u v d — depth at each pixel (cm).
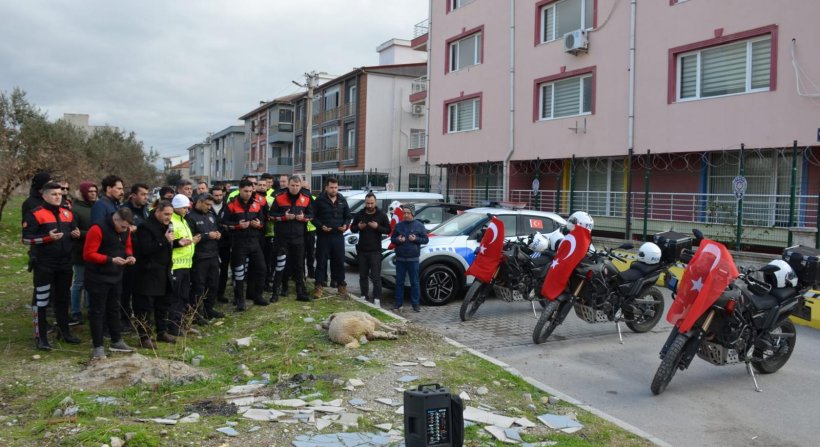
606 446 469
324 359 664
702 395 629
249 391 565
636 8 1700
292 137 5456
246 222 905
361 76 3819
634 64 1706
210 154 9094
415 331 802
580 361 742
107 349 696
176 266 773
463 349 738
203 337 786
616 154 1769
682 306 627
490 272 923
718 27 1499
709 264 613
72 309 824
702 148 1544
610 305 816
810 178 1383
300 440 445
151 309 741
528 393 592
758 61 1435
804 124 1334
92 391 552
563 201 2036
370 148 3794
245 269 970
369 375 611
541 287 892
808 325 965
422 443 370
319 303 963
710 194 1509
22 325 817
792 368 729
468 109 2427
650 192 1736
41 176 779
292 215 953
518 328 898
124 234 672
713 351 641
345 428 472
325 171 4375
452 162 2491
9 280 1153
